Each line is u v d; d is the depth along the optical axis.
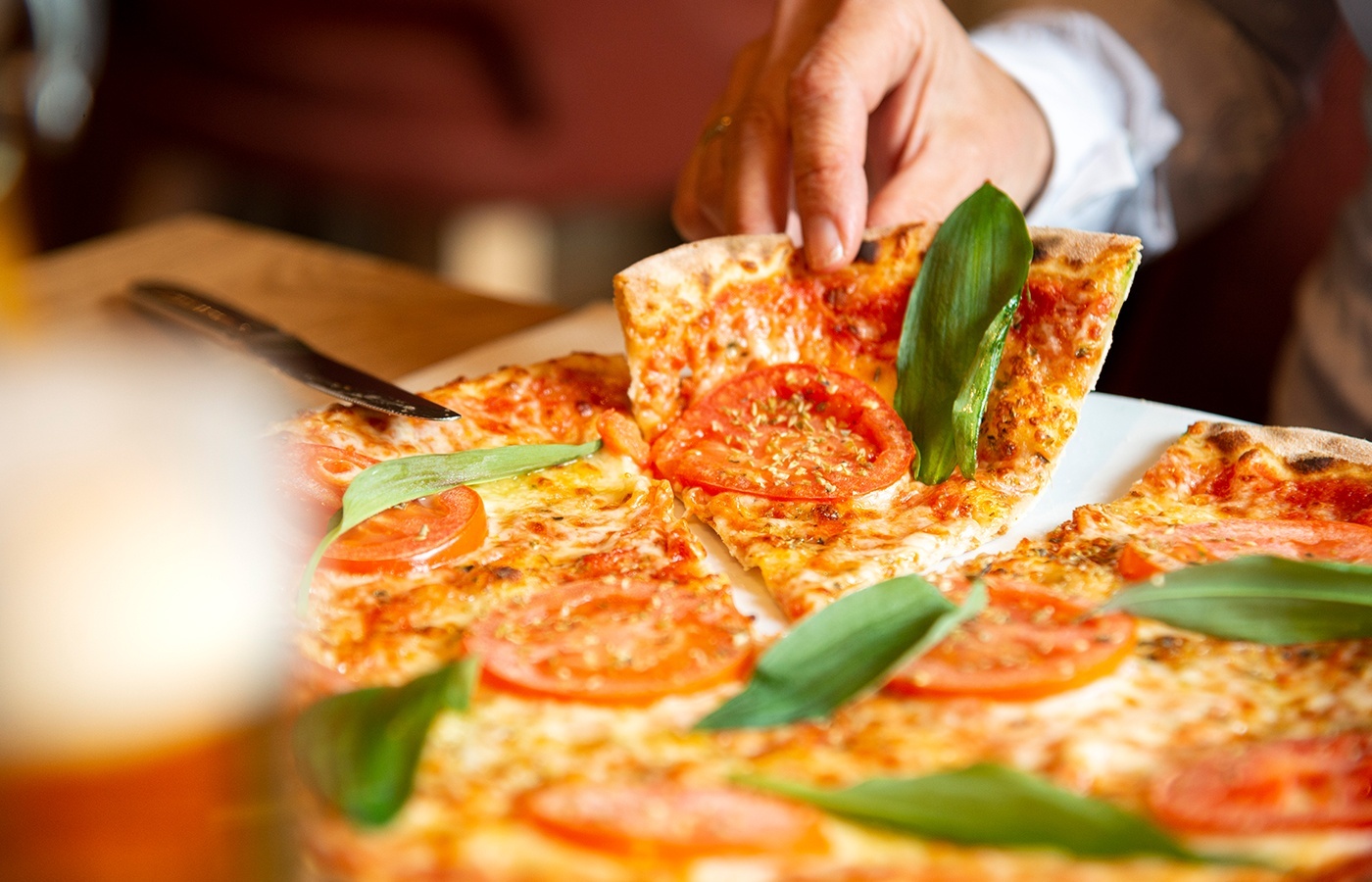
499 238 1.45
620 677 0.50
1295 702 0.50
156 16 1.29
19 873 0.39
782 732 0.48
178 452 0.39
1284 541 0.55
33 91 1.47
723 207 0.67
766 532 0.56
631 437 0.60
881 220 0.66
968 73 0.70
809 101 0.62
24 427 0.38
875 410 0.60
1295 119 0.85
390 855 0.44
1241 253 0.91
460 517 0.55
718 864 0.44
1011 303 0.58
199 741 0.40
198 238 0.81
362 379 0.62
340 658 0.51
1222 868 0.44
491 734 0.48
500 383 0.62
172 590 0.39
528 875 0.44
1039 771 0.47
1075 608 0.52
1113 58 0.81
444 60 1.24
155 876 0.40
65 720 0.37
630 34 1.26
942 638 0.51
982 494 0.58
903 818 0.45
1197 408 0.92
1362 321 0.78
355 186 1.33
